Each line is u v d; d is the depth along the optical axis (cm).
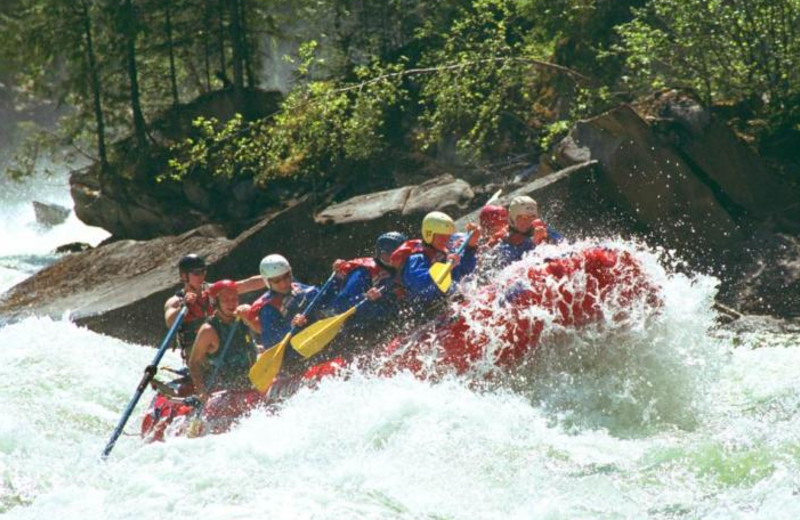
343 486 2373
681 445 2580
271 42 12106
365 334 3216
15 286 5544
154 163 9594
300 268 5112
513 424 2759
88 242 10331
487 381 3102
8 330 4184
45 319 4459
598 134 5259
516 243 3475
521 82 7131
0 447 2752
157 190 9388
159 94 11044
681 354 3122
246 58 10650
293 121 6969
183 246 5456
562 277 3070
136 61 10625
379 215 5191
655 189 5181
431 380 3100
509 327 3077
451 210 5297
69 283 5412
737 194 5325
